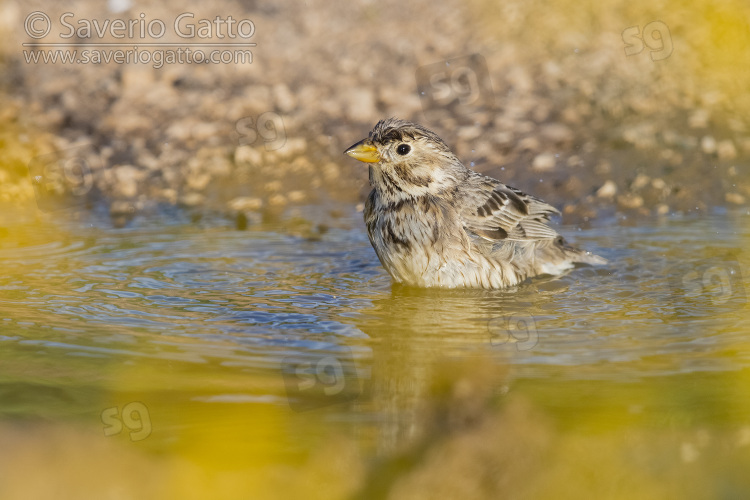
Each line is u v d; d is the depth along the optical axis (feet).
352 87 64.18
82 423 24.20
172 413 24.85
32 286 37.91
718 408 24.52
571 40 68.85
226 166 56.44
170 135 59.31
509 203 39.78
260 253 43.47
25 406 25.38
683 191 51.90
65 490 21.24
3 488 20.84
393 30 71.31
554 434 22.76
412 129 38.47
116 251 43.55
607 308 35.22
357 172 55.62
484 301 36.55
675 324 32.89
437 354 29.96
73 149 57.82
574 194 51.96
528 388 26.45
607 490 20.49
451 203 38.63
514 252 39.60
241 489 20.97
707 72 65.16
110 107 62.13
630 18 71.05
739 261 41.45
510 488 20.88
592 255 41.32
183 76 65.26
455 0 75.61
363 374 28.14
